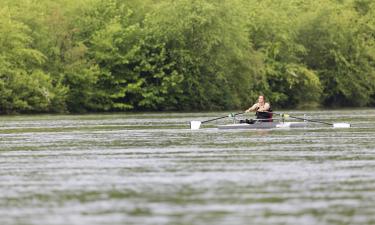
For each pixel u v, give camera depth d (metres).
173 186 86.19
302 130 174.62
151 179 91.88
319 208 72.56
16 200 78.44
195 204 75.00
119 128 186.75
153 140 147.25
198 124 182.00
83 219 68.31
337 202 75.62
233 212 70.81
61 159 114.62
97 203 76.19
